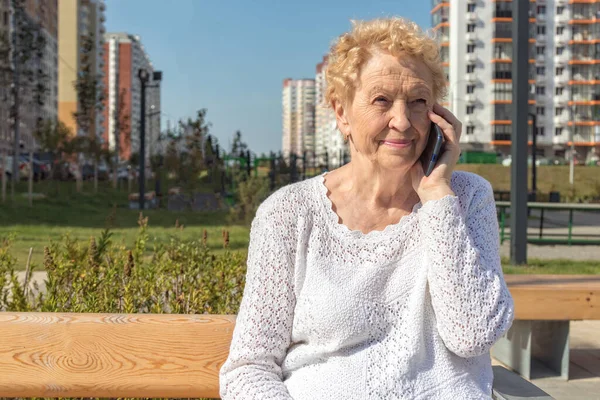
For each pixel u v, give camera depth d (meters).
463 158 52.12
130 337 2.12
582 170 49.94
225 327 2.13
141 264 3.60
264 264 1.83
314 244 1.81
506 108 86.50
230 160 29.05
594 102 89.00
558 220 21.84
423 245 1.77
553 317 3.96
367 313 1.74
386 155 1.79
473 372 1.77
